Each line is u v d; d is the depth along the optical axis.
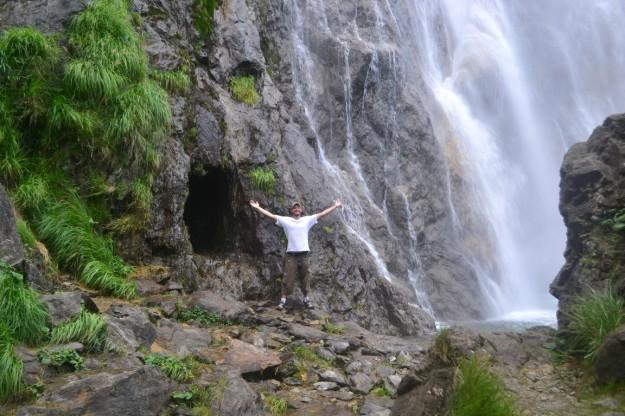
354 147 17.20
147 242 9.87
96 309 6.82
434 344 5.83
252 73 12.95
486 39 25.02
